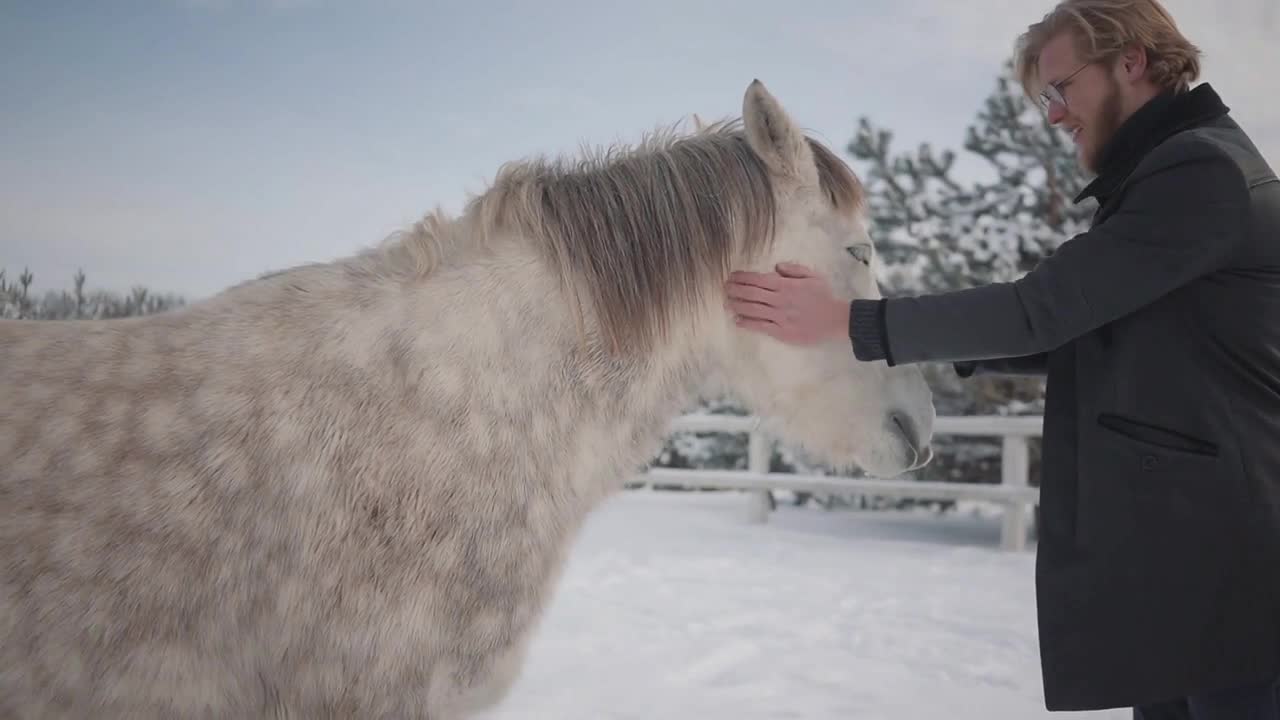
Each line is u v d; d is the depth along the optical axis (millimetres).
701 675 3082
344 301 1451
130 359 1360
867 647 3520
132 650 1226
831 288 1675
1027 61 1597
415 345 1404
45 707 1211
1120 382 1357
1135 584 1297
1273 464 1267
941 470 8695
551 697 2795
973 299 1415
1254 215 1276
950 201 9680
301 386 1352
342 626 1275
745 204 1615
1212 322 1300
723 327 1663
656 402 1600
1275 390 1292
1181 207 1284
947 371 8703
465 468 1357
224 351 1377
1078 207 9109
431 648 1305
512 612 1378
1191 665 1256
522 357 1456
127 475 1272
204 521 1266
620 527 6703
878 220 9828
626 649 3379
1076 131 1533
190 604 1249
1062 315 1342
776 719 2654
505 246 1527
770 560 5430
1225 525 1252
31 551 1223
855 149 9930
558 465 1458
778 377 1702
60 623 1210
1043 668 1382
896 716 2729
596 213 1547
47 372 1338
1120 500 1326
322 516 1290
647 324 1537
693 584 4664
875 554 5723
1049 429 1502
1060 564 1398
